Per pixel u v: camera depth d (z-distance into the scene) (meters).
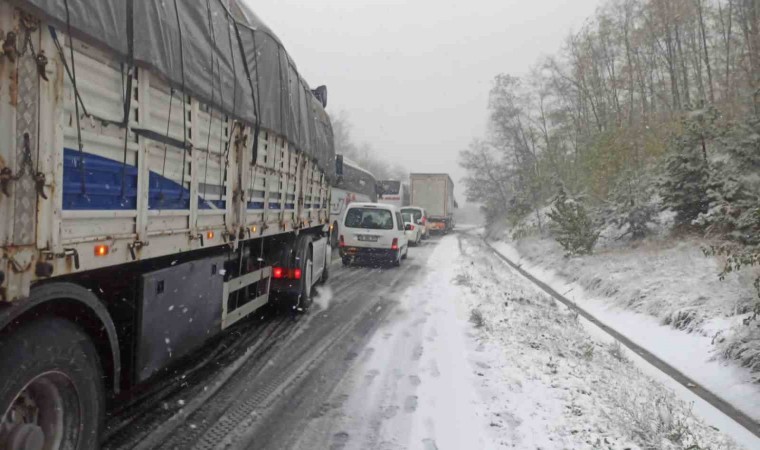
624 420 4.81
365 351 6.83
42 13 2.53
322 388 5.42
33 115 2.58
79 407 3.06
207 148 4.95
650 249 13.48
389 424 4.56
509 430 4.49
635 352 8.30
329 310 9.46
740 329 7.09
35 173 2.59
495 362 6.45
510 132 43.84
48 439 2.91
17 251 2.51
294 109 8.34
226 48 5.31
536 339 7.66
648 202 16.30
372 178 30.50
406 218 27.09
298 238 9.02
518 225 30.64
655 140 17.56
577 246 16.36
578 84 32.94
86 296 3.11
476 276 14.22
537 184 29.83
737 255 7.87
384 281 13.34
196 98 4.59
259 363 6.20
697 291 9.20
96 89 3.10
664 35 27.72
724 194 11.11
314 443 4.16
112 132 3.29
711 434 4.99
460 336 7.73
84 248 3.04
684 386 6.70
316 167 10.72
